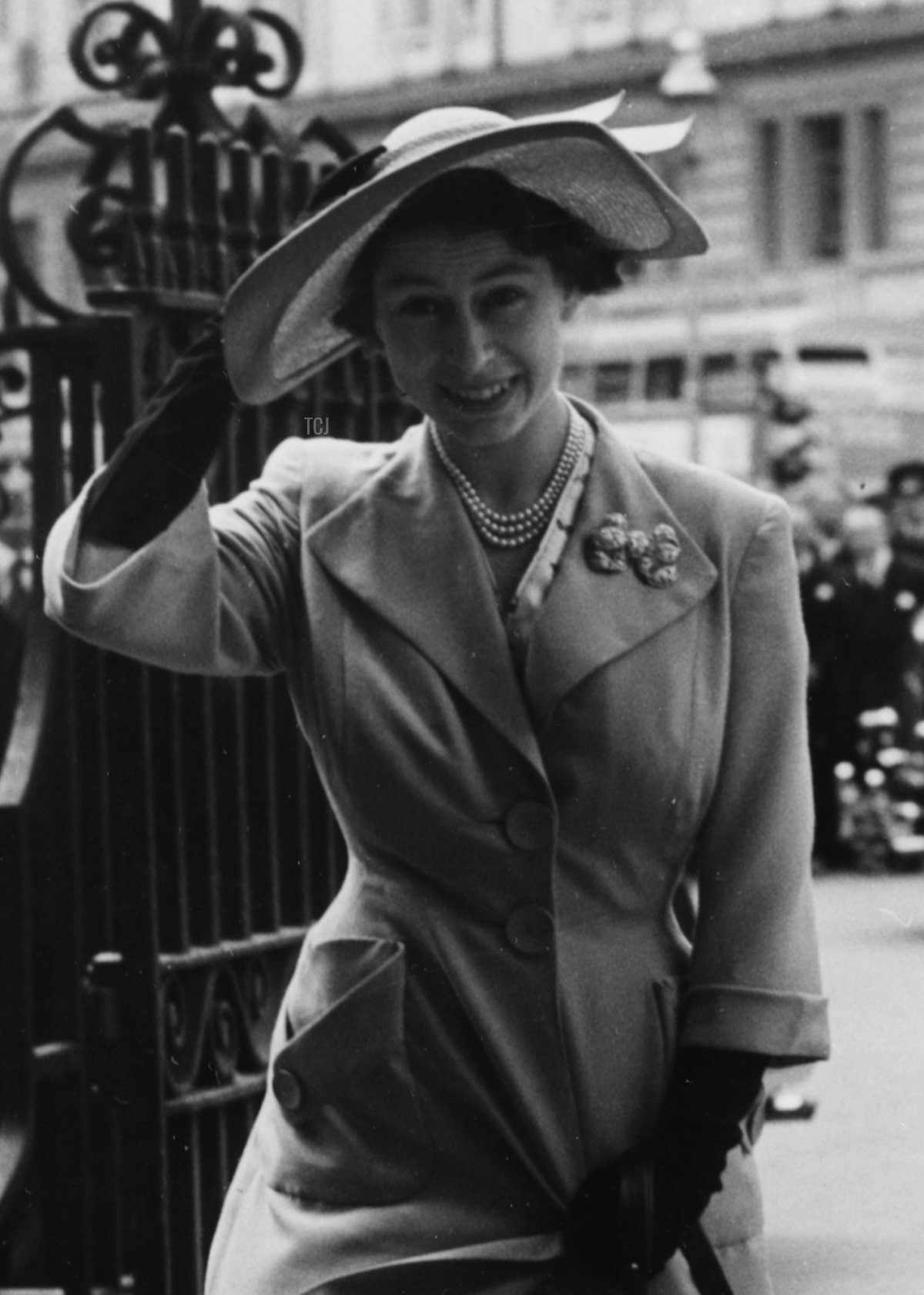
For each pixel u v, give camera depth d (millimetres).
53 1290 5051
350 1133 2740
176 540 2650
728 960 2740
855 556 16547
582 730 2697
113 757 4344
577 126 2561
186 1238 4434
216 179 4738
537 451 2764
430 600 2725
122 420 4508
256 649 2789
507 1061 2707
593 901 2736
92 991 4359
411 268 2652
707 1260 2703
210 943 4555
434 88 39312
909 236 34156
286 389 2859
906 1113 7336
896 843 15781
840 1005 9508
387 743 2709
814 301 33844
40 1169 5023
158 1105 4348
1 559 6930
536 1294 2719
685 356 29531
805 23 34062
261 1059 4672
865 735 16250
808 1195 6438
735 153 34469
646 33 35281
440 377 2676
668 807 2725
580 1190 2699
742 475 28672
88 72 4992
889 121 34406
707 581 2750
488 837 2695
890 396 28406
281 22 5020
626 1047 2734
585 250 2754
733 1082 2711
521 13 37562
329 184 2721
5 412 5160
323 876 4879
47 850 5199
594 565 2734
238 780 4660
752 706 2770
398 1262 2684
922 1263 5723
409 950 2734
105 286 4891
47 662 5043
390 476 2793
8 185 5090
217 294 4734
